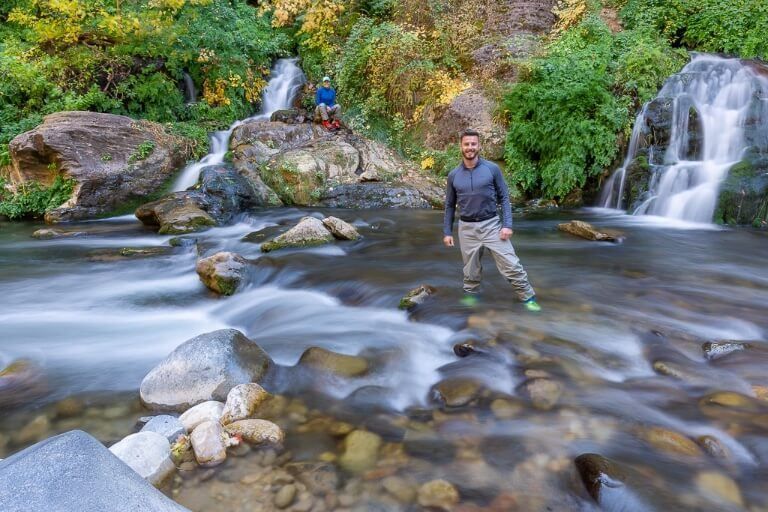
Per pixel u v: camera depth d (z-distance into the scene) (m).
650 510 2.31
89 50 13.43
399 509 2.42
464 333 4.35
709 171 9.38
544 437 2.93
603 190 11.04
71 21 13.07
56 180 10.91
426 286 5.47
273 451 2.90
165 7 14.84
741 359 3.77
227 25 17.16
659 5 13.16
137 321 5.42
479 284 5.24
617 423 3.04
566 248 7.53
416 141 13.50
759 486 2.49
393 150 13.60
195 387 3.51
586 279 5.87
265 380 3.77
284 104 17.22
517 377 3.62
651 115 10.36
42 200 11.04
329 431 3.12
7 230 9.98
